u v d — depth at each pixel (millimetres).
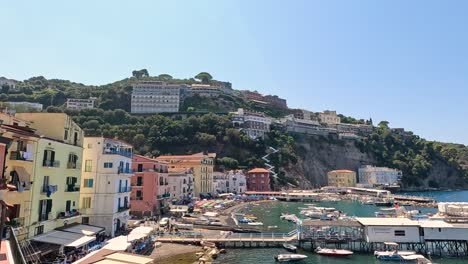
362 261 63688
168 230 83750
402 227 70250
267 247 73750
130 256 35188
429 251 69938
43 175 49344
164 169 116500
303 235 73562
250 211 142750
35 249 43750
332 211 137250
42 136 48906
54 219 52219
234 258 64688
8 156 42000
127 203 77375
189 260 59188
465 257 66688
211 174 188625
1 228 18297
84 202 67625
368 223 71688
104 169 69312
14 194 42250
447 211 94000
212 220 103625
